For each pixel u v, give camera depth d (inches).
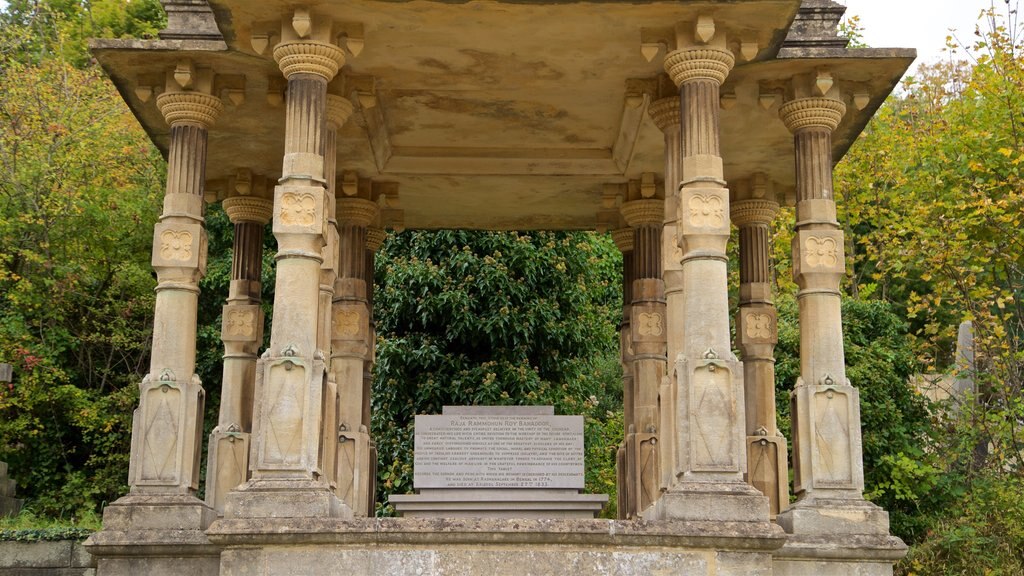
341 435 528.7
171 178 424.5
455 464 506.6
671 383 385.1
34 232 917.2
